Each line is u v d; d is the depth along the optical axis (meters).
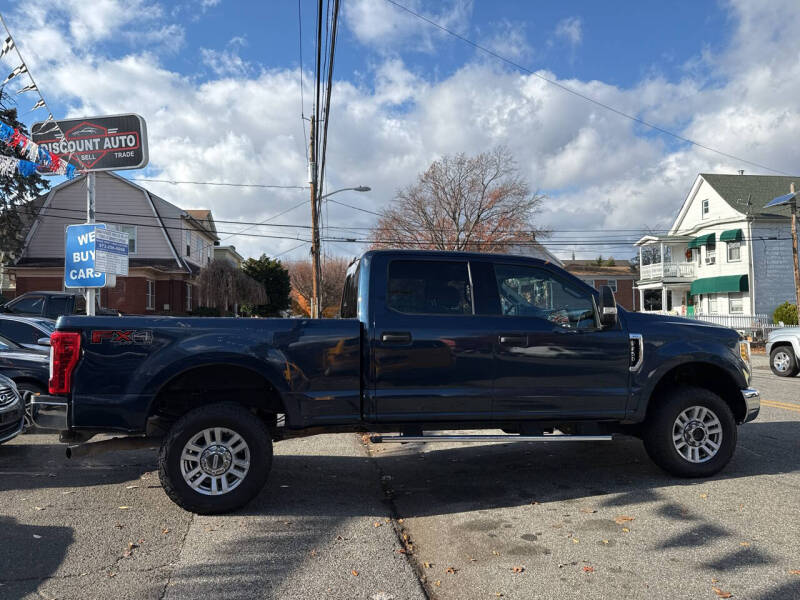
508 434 5.32
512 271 5.34
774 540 4.02
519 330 5.14
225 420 4.62
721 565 3.64
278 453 6.88
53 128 8.84
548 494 5.21
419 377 4.96
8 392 6.48
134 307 30.75
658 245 39.53
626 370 5.34
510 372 5.10
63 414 4.53
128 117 8.88
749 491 5.14
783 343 14.57
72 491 5.29
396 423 5.01
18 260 31.44
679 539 4.07
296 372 4.78
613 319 5.12
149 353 4.61
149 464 6.31
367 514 4.69
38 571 3.57
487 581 3.52
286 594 3.30
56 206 32.38
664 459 5.51
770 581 3.41
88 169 8.91
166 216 34.28
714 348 5.56
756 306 32.19
